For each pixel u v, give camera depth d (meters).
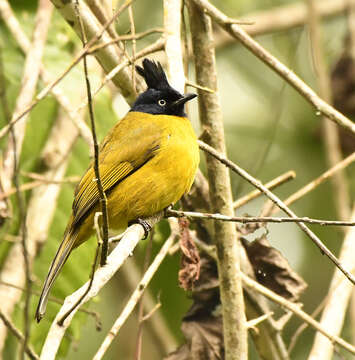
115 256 7.28
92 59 12.74
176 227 9.59
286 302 9.20
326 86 12.12
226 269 9.38
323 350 9.52
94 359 7.72
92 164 9.54
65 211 12.06
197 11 9.63
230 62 16.25
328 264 15.01
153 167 9.37
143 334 14.31
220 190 9.61
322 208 15.04
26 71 10.87
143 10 15.56
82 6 9.00
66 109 10.06
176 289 13.84
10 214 9.69
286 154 15.27
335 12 16.05
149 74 10.29
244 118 15.70
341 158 14.03
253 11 16.95
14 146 6.80
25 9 13.23
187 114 10.18
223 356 10.14
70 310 6.23
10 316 10.73
